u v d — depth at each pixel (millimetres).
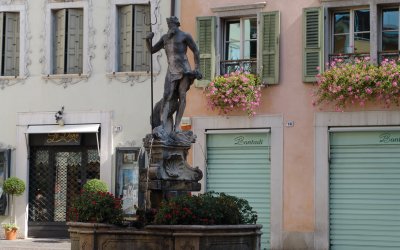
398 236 20938
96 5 24688
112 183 24047
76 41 25047
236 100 22422
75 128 24484
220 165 23141
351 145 21547
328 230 21703
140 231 12781
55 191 25031
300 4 22328
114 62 24391
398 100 20859
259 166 22672
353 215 21484
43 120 25000
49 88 25016
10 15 25703
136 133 24047
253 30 23125
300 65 22234
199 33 23375
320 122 21875
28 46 25297
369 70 20953
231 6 23062
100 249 13094
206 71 23219
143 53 24266
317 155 21891
